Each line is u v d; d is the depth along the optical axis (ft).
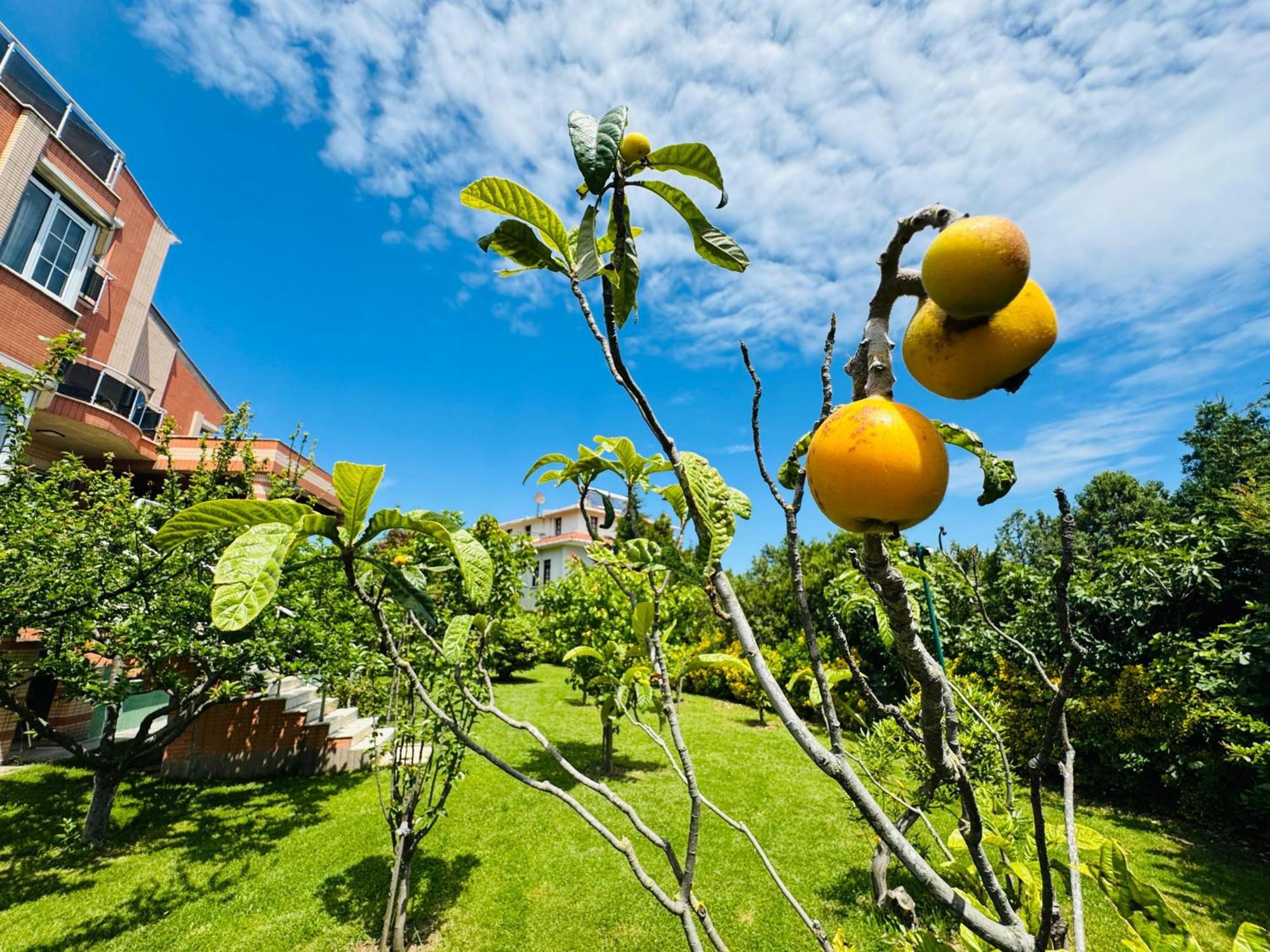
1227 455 41.75
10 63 29.99
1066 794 3.65
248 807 21.61
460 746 14.73
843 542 39.86
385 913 14.97
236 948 13.52
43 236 32.30
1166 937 3.26
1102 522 60.44
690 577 3.40
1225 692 21.59
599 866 17.52
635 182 3.19
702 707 44.47
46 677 25.93
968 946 4.03
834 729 2.74
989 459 3.29
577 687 28.27
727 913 15.15
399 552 7.00
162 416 47.37
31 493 15.44
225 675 19.31
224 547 17.53
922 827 17.28
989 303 2.05
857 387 2.52
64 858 17.20
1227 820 21.33
